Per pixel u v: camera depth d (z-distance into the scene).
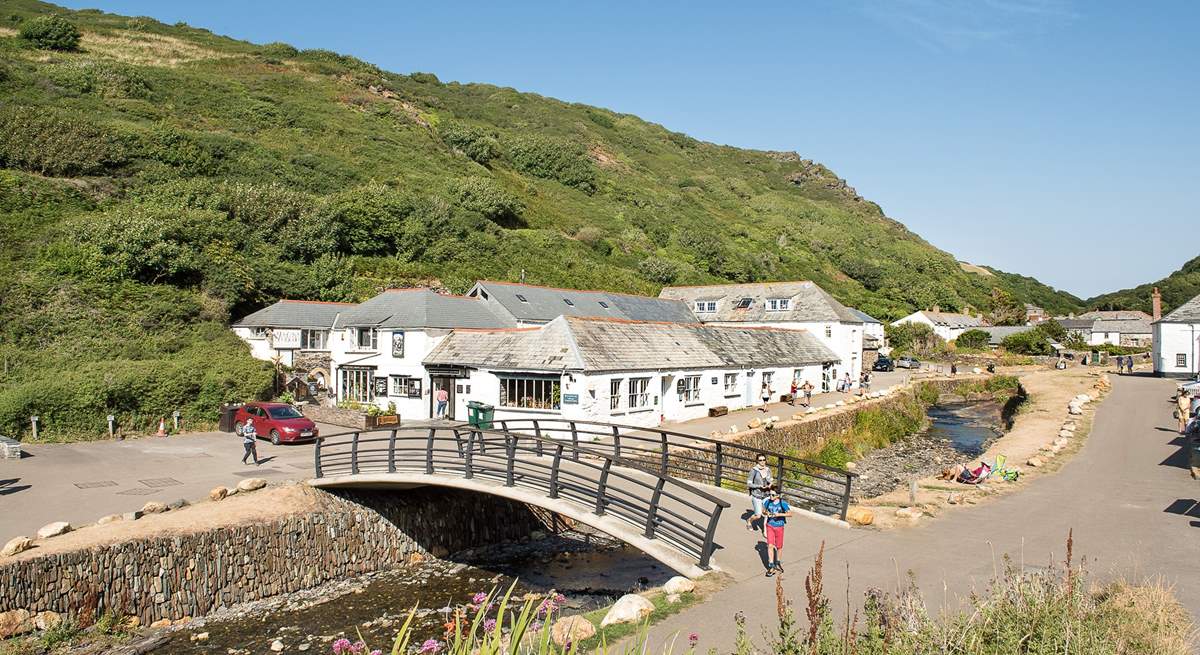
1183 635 8.66
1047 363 74.69
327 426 33.59
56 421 29.98
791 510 17.23
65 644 14.05
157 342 38.41
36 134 54.06
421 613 16.75
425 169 82.06
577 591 18.33
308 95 93.75
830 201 172.75
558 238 77.69
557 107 170.62
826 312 55.81
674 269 80.88
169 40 105.50
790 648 6.93
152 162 59.44
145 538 15.84
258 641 15.05
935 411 51.28
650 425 33.56
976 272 165.75
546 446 27.47
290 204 58.41
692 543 14.04
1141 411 34.62
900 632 7.20
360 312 39.78
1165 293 142.12
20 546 14.67
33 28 85.94
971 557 13.38
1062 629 7.32
